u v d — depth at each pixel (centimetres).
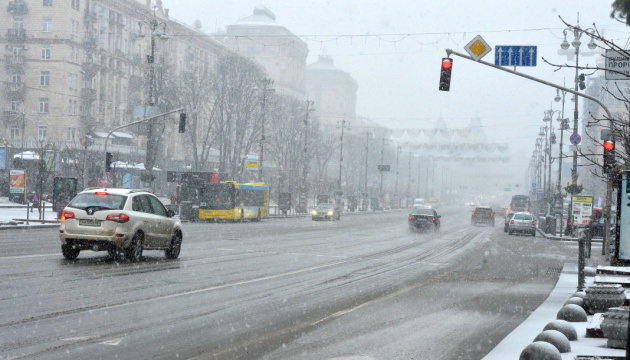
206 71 7531
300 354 768
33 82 8181
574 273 1952
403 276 1725
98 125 8575
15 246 2078
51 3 8144
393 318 1058
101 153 7038
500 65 2144
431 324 1014
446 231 4597
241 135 7688
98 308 1005
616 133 2105
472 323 1035
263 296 1234
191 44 10644
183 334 850
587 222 4006
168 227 1820
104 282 1292
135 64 9425
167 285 1302
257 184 5731
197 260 1862
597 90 7438
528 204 9100
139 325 893
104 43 8844
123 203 1644
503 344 834
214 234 3278
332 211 6031
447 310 1168
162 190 8194
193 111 7206
